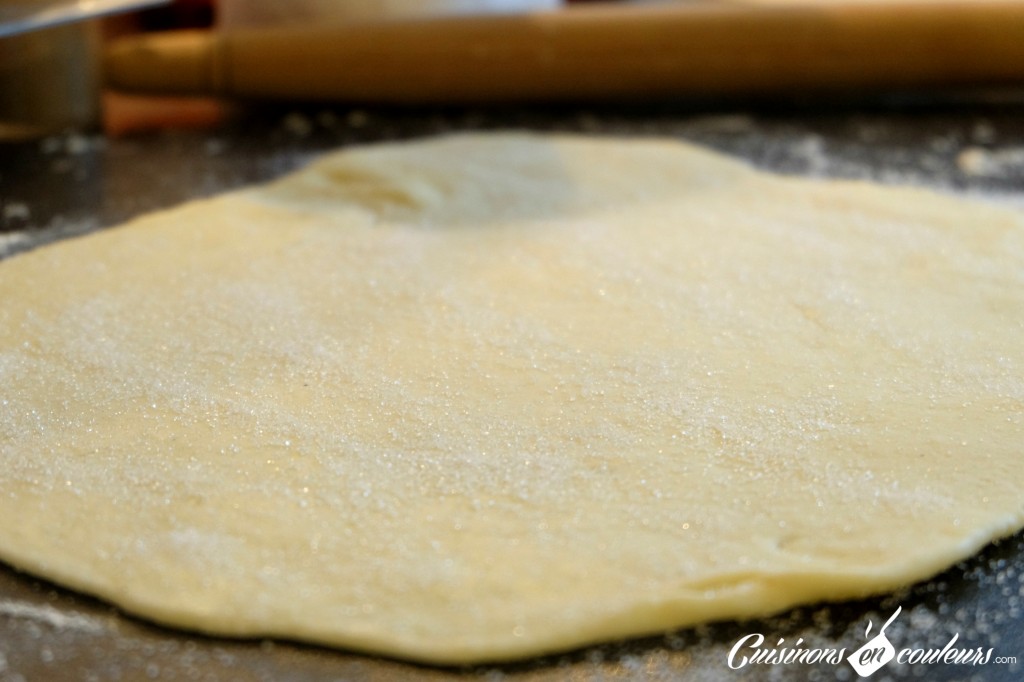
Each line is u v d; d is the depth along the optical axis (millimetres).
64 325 794
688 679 572
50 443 718
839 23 1043
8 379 761
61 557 625
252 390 757
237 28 1096
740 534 643
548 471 693
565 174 942
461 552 629
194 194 934
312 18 1086
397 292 819
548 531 644
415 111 1073
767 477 689
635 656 585
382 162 945
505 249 857
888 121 1048
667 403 751
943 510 660
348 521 651
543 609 592
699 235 872
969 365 773
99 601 609
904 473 693
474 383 762
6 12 934
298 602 596
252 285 823
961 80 1056
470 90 1059
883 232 873
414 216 889
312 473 691
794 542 638
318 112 1072
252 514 656
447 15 1066
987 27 1039
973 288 825
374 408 749
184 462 701
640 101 1071
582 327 795
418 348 782
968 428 738
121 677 566
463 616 589
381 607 594
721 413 747
